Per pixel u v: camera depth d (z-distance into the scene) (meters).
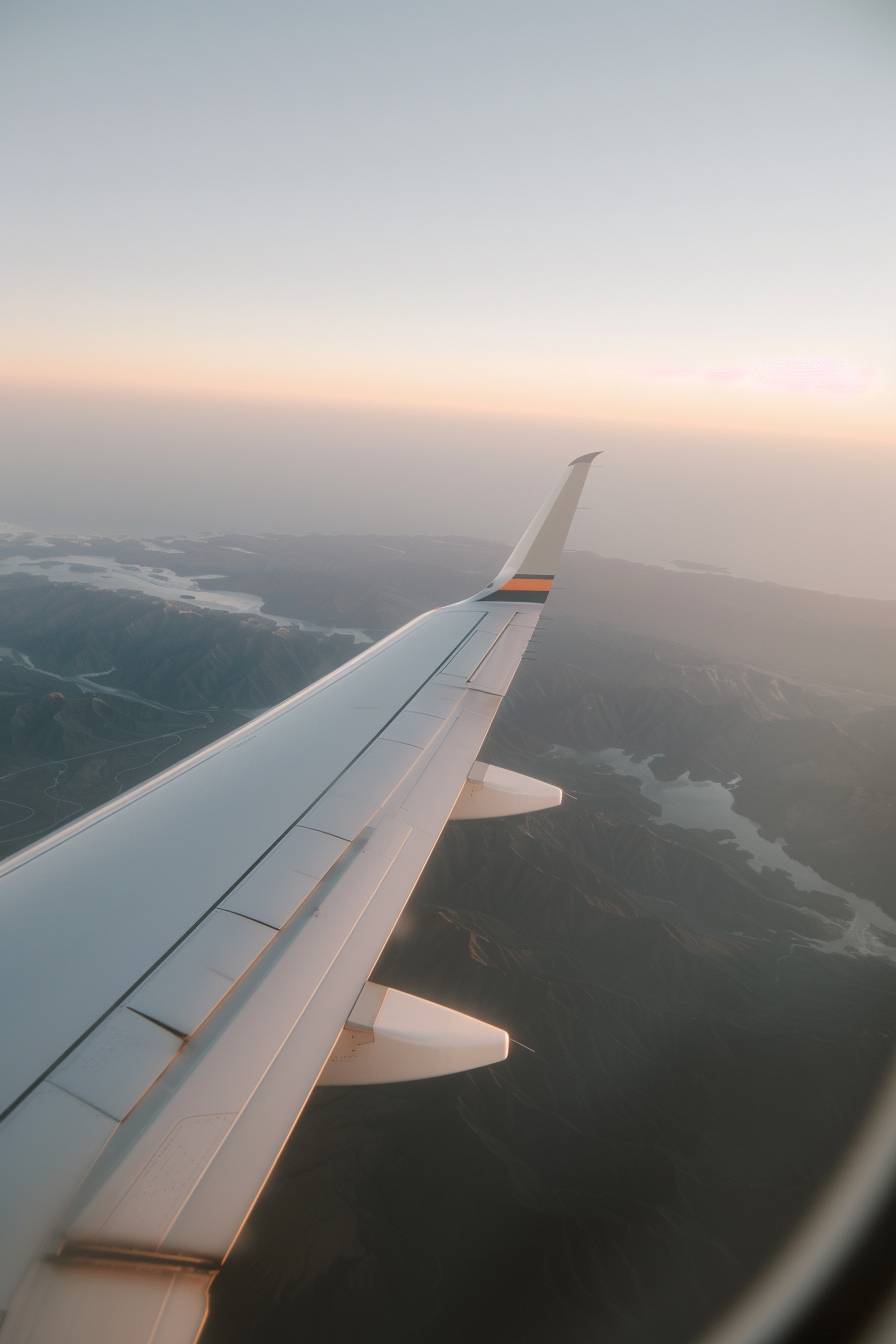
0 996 5.08
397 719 10.48
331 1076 5.31
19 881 6.43
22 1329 3.07
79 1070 4.51
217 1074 4.57
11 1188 3.71
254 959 5.66
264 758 9.15
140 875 6.61
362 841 7.48
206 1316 3.21
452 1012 5.75
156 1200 3.70
